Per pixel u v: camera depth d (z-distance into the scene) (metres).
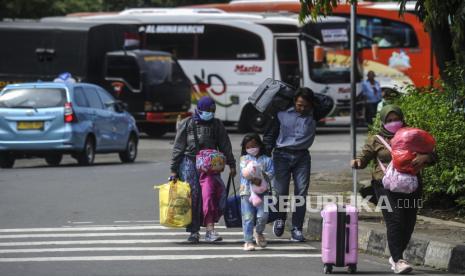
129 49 58.62
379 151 18.41
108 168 39.44
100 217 25.47
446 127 23.39
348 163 41.62
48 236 22.25
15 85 39.84
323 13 23.38
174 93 58.84
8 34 58.09
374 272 18.17
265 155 20.72
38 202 28.30
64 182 33.56
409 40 65.88
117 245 21.03
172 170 21.45
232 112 62.75
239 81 62.53
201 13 64.38
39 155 39.62
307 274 17.88
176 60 59.69
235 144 53.44
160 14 64.44
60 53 57.25
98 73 57.59
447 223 21.95
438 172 23.36
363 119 62.59
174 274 17.67
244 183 20.56
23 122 38.97
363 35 66.56
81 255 19.70
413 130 17.92
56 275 17.53
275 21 62.03
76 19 63.28
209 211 21.42
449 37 27.17
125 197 29.66
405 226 18.20
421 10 23.47
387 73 66.25
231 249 20.67
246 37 62.38
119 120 42.66
